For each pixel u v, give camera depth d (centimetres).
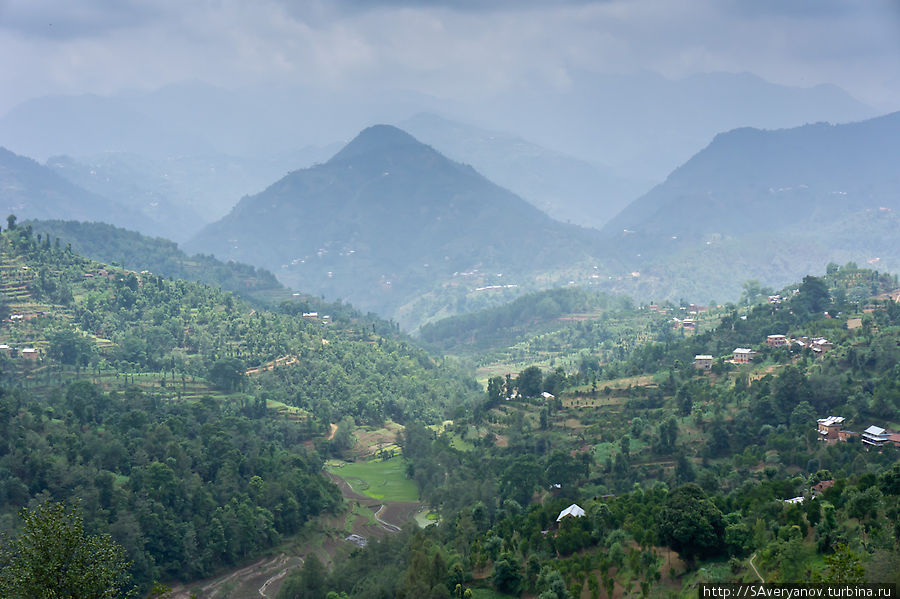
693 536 16412
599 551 17938
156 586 14162
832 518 15888
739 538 16312
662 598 15525
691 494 17388
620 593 16388
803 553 14825
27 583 12306
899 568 12375
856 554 13388
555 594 16150
